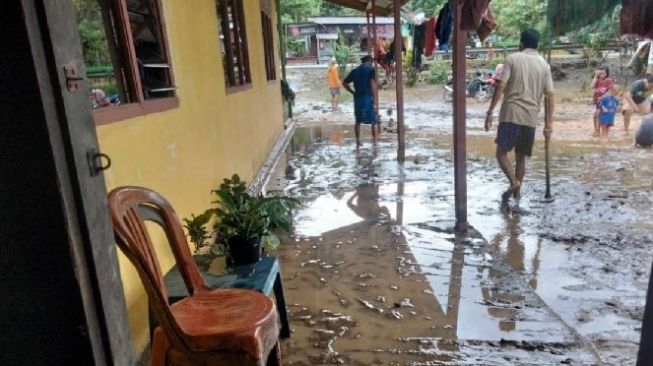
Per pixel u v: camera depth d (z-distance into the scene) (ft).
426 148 26.27
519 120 14.60
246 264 7.95
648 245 11.98
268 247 10.61
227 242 8.36
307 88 64.64
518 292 9.66
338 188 18.44
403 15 56.18
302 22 79.82
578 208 14.99
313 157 25.13
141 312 7.50
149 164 8.36
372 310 9.14
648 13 5.11
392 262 11.37
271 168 21.93
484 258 11.39
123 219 5.26
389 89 60.54
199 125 11.69
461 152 12.81
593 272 10.60
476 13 11.01
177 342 5.48
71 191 3.32
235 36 18.29
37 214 3.22
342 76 63.21
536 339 7.95
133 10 8.78
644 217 14.01
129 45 7.97
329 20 79.51
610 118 27.68
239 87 17.22
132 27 8.98
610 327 8.36
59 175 3.20
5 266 3.30
